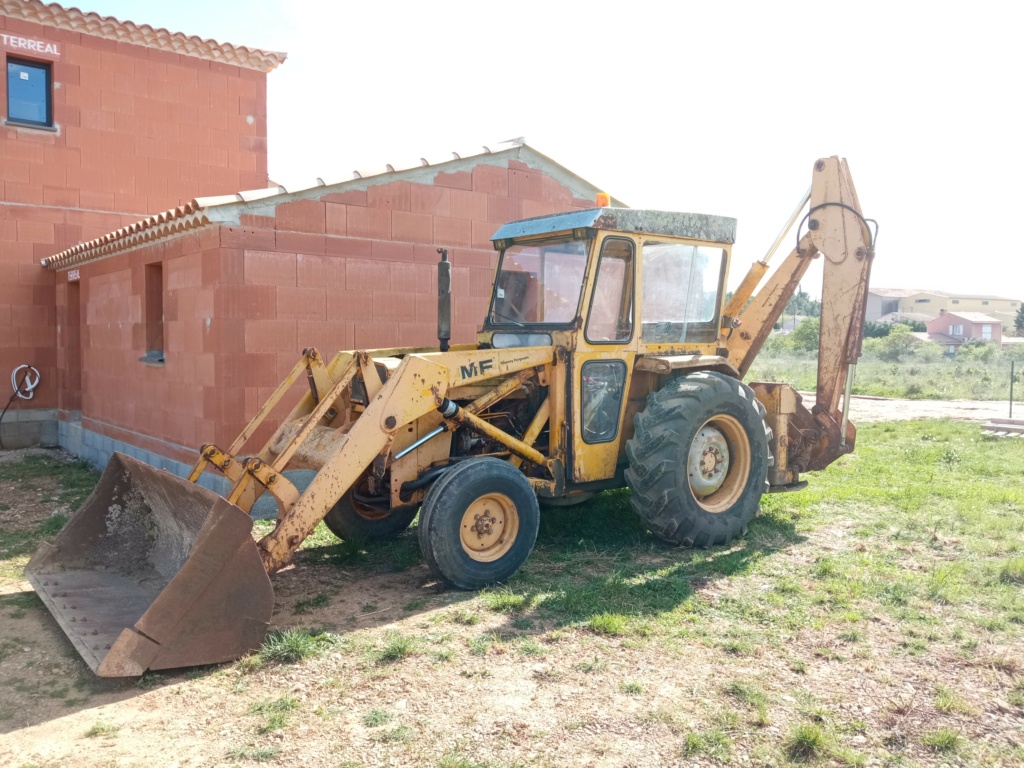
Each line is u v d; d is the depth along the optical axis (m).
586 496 6.20
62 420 11.73
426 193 8.23
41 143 11.45
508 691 3.67
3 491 8.63
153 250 8.34
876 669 3.87
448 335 5.41
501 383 5.72
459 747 3.18
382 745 3.21
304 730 3.34
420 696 3.63
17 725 3.43
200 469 5.09
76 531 5.27
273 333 7.27
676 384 5.89
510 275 6.23
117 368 9.55
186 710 3.55
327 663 4.01
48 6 11.15
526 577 5.29
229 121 12.84
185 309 7.66
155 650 3.85
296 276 7.40
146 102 12.13
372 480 5.72
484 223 8.71
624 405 5.98
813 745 3.14
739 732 3.28
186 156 12.48
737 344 6.89
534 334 5.93
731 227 6.50
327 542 6.33
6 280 11.38
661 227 5.96
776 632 4.33
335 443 4.98
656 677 3.80
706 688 3.68
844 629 4.36
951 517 6.68
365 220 7.82
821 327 6.82
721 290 6.56
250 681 3.82
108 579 5.05
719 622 4.48
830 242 6.66
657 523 5.71
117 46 11.88
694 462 5.93
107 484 5.33
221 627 4.03
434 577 5.40
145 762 3.11
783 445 6.69
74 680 3.88
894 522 6.59
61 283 11.48
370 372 5.20
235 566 4.07
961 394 19.56
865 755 3.11
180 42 12.21
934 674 3.81
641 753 3.13
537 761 3.07
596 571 5.44
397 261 8.05
